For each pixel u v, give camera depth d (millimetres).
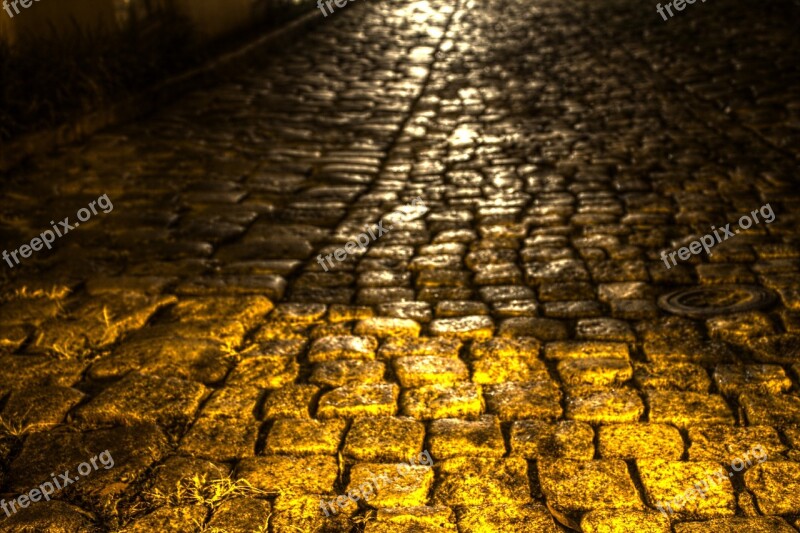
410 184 7770
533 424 3814
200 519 3242
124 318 5078
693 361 4328
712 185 7227
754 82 10727
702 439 3641
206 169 8219
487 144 8961
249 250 6242
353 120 10070
